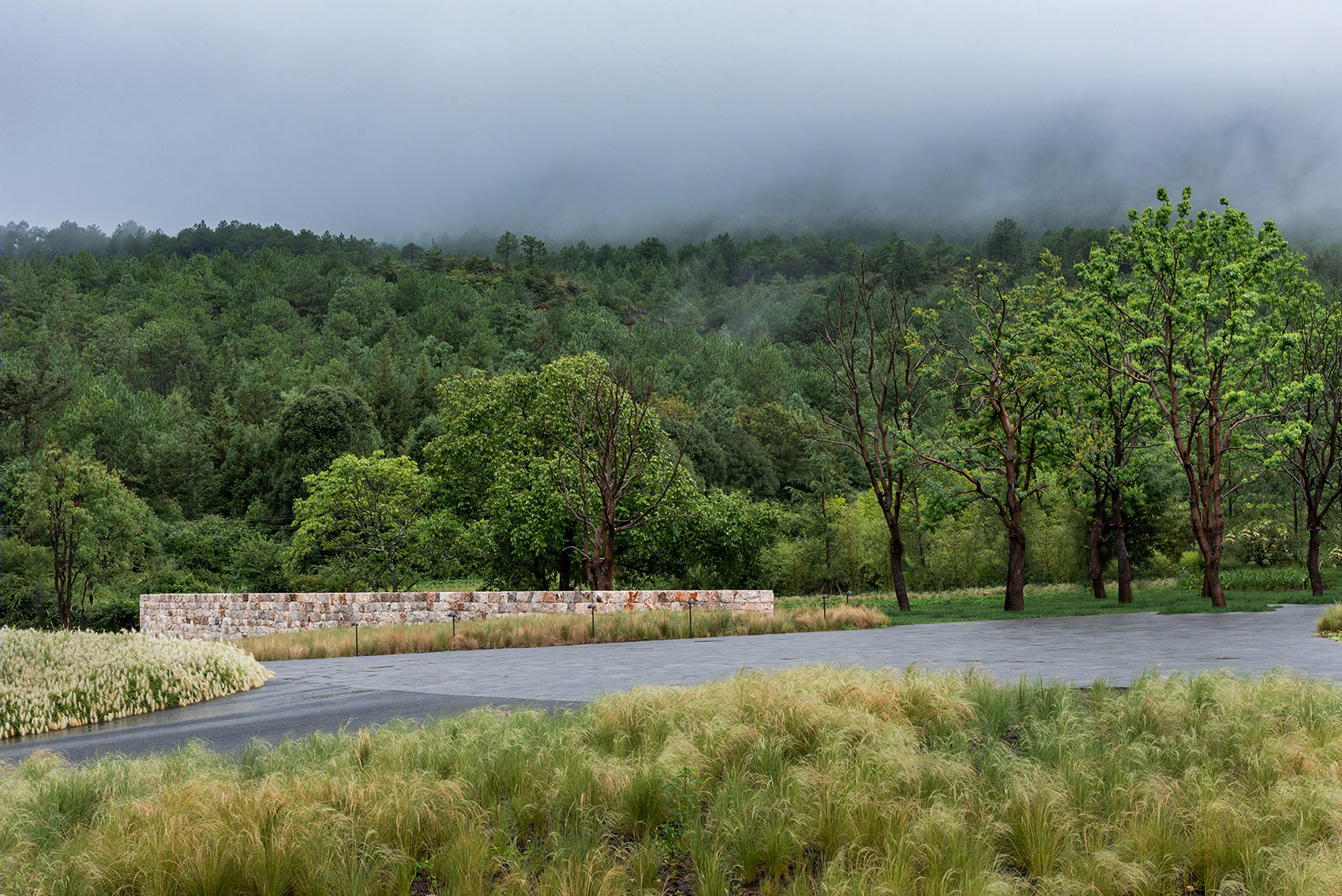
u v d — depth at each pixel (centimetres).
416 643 2414
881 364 4028
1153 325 3222
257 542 6228
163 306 18575
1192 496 3159
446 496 4525
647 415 4106
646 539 3931
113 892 600
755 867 624
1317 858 574
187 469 9050
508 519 3906
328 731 1112
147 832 645
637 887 612
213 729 1201
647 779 729
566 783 743
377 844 648
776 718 879
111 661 1523
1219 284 3159
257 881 601
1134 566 5403
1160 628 2278
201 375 14850
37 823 711
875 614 2869
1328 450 3928
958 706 927
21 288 17762
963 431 3659
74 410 9738
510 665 1850
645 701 989
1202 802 668
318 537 5188
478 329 18800
